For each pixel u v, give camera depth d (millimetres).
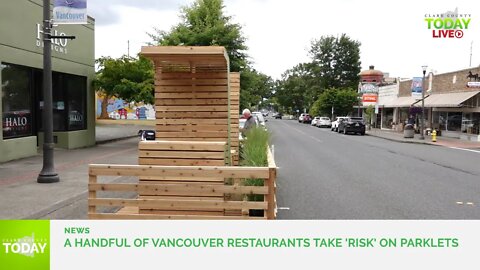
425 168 15617
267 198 6215
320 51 88750
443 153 22016
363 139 33281
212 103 8883
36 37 16172
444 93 36156
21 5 15125
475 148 25703
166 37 24453
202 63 8289
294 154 20109
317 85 88562
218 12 24844
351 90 65500
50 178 10242
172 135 8961
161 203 6336
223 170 6156
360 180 12539
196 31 24516
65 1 10297
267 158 8453
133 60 22453
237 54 25281
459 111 33656
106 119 51125
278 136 34781
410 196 10188
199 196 6500
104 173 6293
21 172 11898
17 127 15188
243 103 26359
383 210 8672
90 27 21172
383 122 51500
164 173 6230
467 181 12664
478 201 9688
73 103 19656
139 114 52125
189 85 8906
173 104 8953
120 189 6348
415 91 34781
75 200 8406
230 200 6801
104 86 21516
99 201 6340
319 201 9484
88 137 21000
